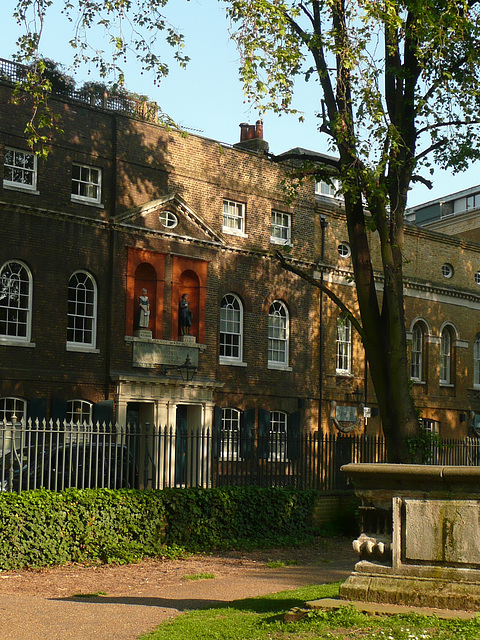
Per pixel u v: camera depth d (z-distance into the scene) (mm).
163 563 17469
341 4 18984
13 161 26516
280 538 21594
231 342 31922
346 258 35750
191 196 30797
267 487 22047
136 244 28922
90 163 28172
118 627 10039
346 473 9359
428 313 39500
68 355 27156
